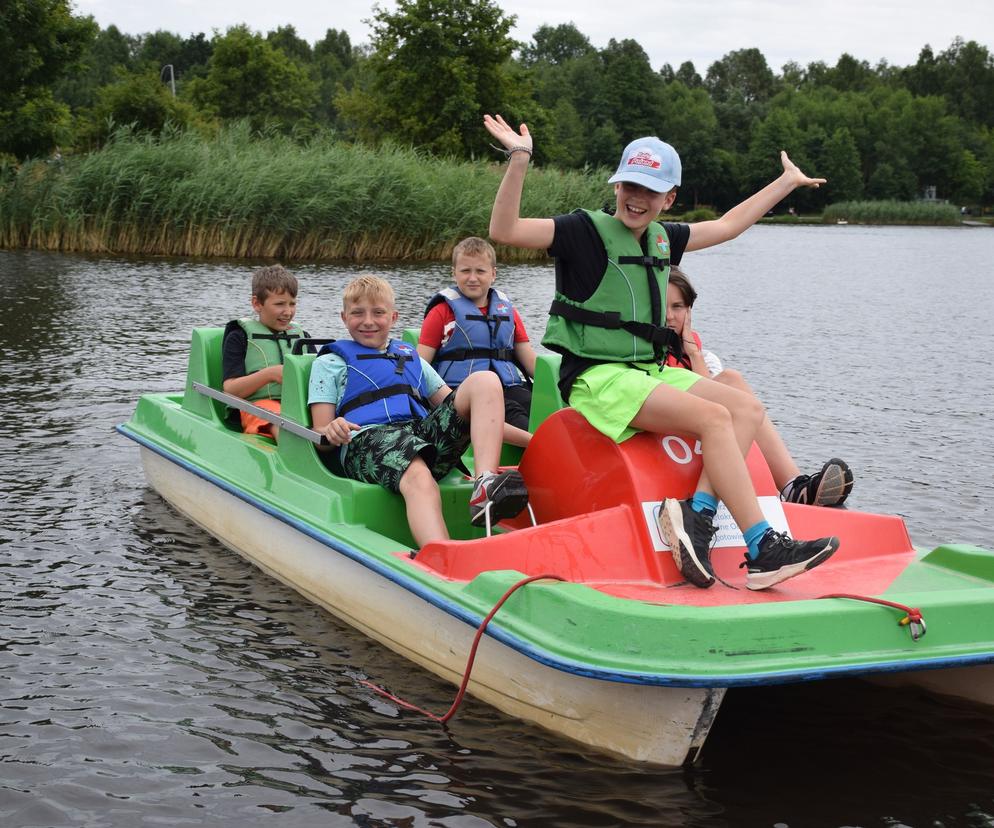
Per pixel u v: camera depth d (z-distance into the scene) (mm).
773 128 101000
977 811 3223
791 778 3395
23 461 6949
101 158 22859
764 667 3182
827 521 4246
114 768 3379
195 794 3236
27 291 15711
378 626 4312
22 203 22719
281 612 4695
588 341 4160
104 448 7309
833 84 142375
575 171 29422
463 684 3621
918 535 5871
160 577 5078
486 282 5855
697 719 3250
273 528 5000
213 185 22359
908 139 110438
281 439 5133
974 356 12500
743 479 3785
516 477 4008
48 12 29844
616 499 4020
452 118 46688
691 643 3205
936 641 3393
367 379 4875
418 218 23984
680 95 111625
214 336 6172
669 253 4297
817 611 3318
